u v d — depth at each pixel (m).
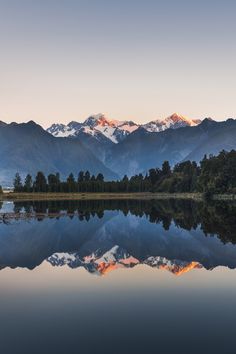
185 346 26.48
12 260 56.41
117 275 46.34
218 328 29.30
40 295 37.78
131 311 33.00
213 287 40.25
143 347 26.38
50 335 28.27
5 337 27.91
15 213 134.00
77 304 34.94
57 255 60.75
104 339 27.53
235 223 100.19
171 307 34.00
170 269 49.50
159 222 107.38
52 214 132.12
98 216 126.94
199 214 128.12
